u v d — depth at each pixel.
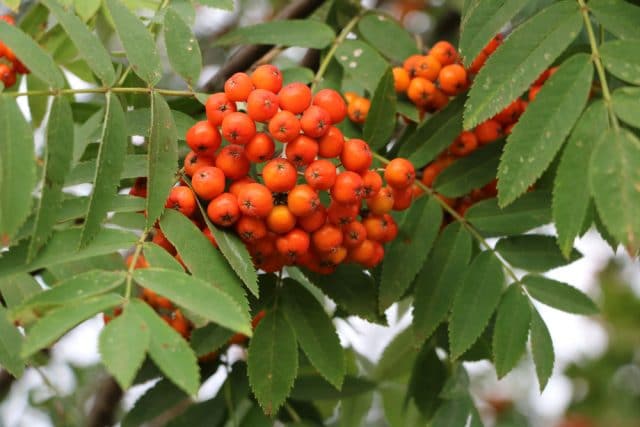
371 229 0.62
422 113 0.67
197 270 0.58
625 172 0.56
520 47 0.59
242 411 0.67
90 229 0.58
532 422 1.09
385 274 0.65
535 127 0.58
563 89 0.58
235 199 0.59
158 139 0.59
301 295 0.63
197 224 0.60
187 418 0.66
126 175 0.60
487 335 0.67
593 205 0.59
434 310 0.64
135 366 0.53
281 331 0.62
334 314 0.70
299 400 0.68
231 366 0.67
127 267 0.60
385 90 0.64
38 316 0.55
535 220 0.65
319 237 0.60
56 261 0.57
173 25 0.61
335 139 0.59
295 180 0.59
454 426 0.66
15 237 0.58
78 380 0.85
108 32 0.78
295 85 0.59
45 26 0.71
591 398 1.11
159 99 0.59
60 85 0.57
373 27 0.70
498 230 0.65
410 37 0.70
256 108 0.59
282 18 0.74
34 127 0.71
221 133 0.60
